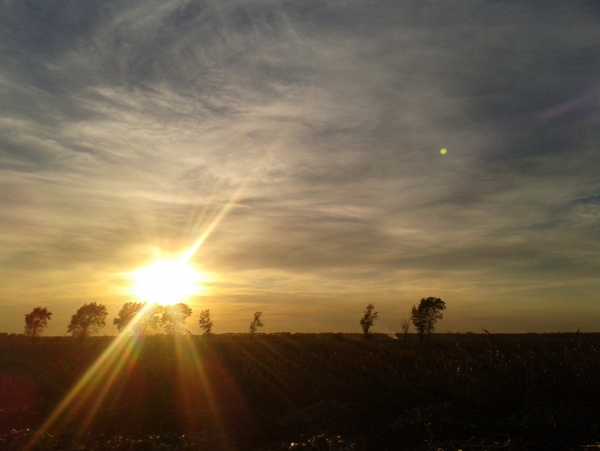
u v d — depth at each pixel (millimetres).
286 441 19844
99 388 29422
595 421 17344
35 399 27266
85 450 17625
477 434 17672
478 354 32844
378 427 20297
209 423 22406
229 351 39531
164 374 32219
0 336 68188
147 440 18750
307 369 32469
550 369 24797
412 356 34719
